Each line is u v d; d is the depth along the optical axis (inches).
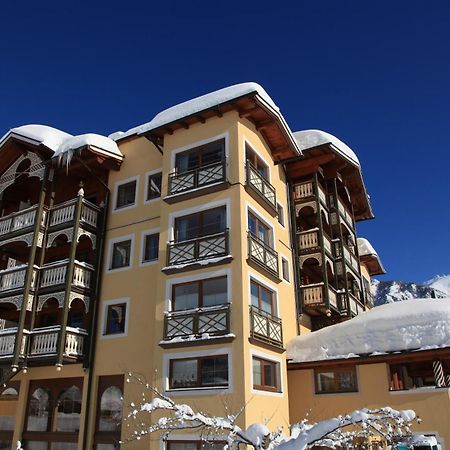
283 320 701.3
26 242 713.6
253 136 708.7
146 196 740.0
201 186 644.1
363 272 1177.4
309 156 826.8
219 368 549.3
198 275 601.6
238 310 557.0
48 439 666.8
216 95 679.1
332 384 648.4
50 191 776.9
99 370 663.1
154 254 698.2
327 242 823.7
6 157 828.6
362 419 225.1
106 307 698.8
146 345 637.9
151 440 529.7
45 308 759.7
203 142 679.1
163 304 609.9
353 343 642.2
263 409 553.6
